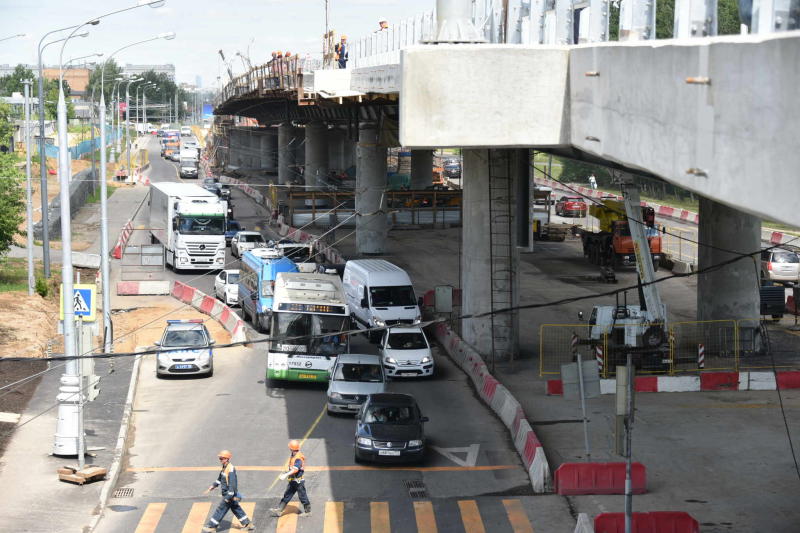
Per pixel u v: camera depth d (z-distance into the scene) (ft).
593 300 212.64
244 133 630.74
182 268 249.14
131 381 146.00
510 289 161.38
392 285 176.65
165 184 289.94
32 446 112.27
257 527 90.58
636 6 68.59
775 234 293.02
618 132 63.00
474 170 160.25
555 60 75.41
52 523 89.92
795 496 97.50
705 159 49.29
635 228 148.56
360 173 273.33
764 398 137.28
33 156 460.14
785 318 195.00
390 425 109.60
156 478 104.53
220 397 140.87
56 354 161.48
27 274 246.06
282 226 337.93
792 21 46.78
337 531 89.56
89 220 359.05
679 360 156.56
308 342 145.59
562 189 482.28
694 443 115.96
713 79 48.24
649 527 81.00
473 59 74.90
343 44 212.23
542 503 96.73
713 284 161.17
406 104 75.15
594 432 120.67
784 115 41.34
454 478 104.83
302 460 93.25
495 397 134.10
